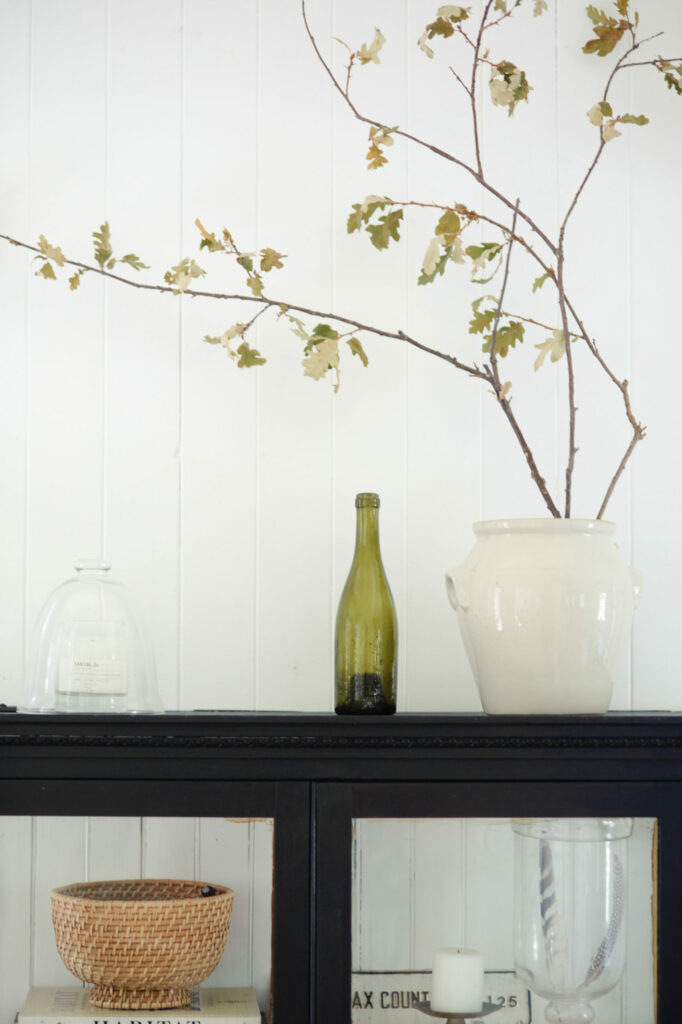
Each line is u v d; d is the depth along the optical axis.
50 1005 1.40
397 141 1.85
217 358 1.80
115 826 1.41
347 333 1.78
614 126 1.86
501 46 1.86
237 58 1.85
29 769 1.41
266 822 1.40
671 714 1.58
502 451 1.81
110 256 1.74
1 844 1.41
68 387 1.79
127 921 1.40
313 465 1.80
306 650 1.77
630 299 1.84
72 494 1.78
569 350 1.68
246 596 1.77
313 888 1.39
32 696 1.54
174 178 1.83
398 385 1.81
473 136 1.86
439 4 1.86
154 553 1.78
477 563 1.48
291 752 1.40
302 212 1.83
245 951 1.40
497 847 1.40
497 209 1.85
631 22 1.87
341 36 1.86
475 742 1.40
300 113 1.84
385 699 1.56
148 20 1.85
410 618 1.78
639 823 1.41
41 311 1.80
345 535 1.79
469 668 1.77
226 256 1.82
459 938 1.40
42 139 1.82
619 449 1.82
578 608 1.43
